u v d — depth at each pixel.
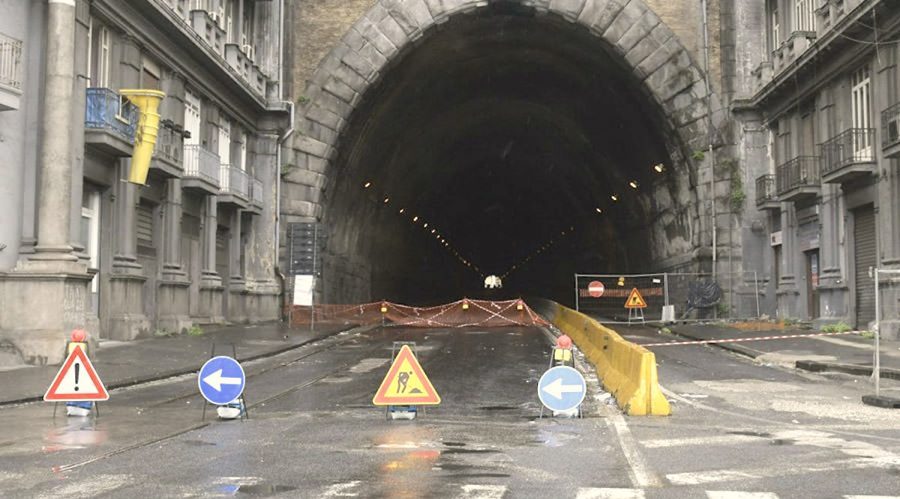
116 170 22.00
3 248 17.39
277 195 34.84
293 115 35.31
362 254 48.84
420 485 7.02
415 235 68.62
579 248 71.19
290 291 34.62
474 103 47.75
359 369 18.06
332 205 38.56
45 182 17.69
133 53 22.78
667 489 6.87
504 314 37.28
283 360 19.95
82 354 10.86
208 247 28.80
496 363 19.12
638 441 9.23
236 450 8.64
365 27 35.47
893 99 23.09
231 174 30.34
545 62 40.97
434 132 50.06
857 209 25.59
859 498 6.54
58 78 17.89
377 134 41.75
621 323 36.44
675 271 39.66
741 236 34.06
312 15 35.91
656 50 35.09
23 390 13.11
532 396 13.55
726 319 32.91
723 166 34.50
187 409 11.96
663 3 35.34
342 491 6.79
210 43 28.89
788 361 18.33
